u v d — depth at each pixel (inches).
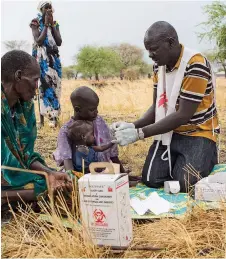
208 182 134.4
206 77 146.9
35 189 124.6
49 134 269.9
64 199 120.0
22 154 131.0
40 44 272.2
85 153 144.8
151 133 144.1
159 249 105.6
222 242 106.3
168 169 151.6
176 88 149.0
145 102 430.9
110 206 104.7
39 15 274.5
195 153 149.4
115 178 105.3
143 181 155.4
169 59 147.6
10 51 125.7
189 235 107.3
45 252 106.7
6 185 125.3
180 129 153.5
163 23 145.7
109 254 106.2
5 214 128.3
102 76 1242.0
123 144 142.3
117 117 355.6
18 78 123.7
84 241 105.1
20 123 131.6
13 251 109.0
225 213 117.5
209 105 153.0
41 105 281.7
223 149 214.1
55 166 191.8
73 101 143.0
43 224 116.0
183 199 137.1
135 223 121.9
